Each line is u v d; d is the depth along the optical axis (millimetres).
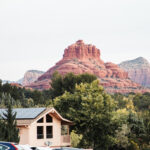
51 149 27844
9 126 50531
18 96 166000
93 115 69750
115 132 74125
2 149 25188
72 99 74125
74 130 72000
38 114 61875
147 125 92375
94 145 71812
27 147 25969
